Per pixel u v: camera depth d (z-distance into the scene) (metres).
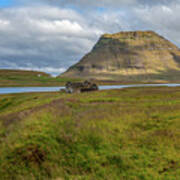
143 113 27.98
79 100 41.78
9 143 20.31
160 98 42.38
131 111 29.38
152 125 23.38
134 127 23.11
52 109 30.61
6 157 18.58
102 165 16.94
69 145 19.41
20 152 18.72
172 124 22.83
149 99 41.34
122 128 22.73
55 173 16.61
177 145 18.33
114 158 17.41
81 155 18.11
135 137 20.42
